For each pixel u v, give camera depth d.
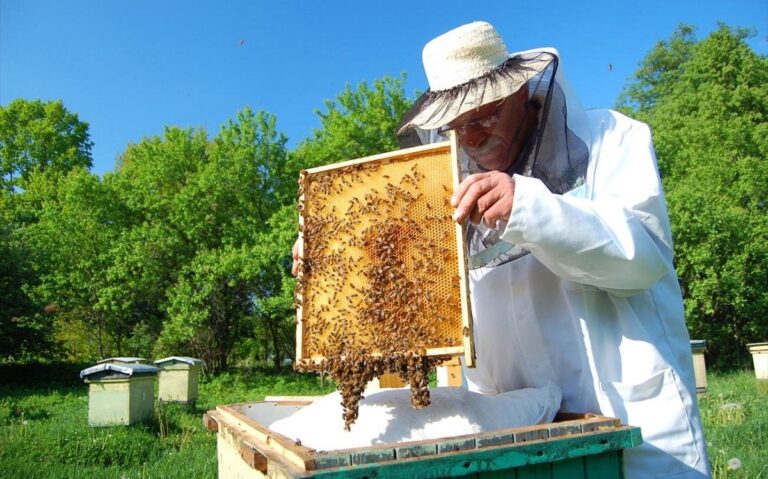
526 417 1.83
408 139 2.74
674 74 34.94
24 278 18.98
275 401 2.56
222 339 21.45
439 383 3.04
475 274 2.51
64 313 22.48
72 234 20.89
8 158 34.34
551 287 2.19
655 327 2.00
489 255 2.12
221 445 2.16
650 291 2.04
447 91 2.14
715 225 16.11
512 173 2.23
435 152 1.88
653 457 1.87
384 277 1.80
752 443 5.73
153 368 8.89
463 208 1.70
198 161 22.97
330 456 1.22
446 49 2.19
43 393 15.08
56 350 20.75
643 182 1.96
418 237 1.82
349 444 1.67
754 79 26.33
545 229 1.67
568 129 2.09
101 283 20.27
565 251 1.69
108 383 8.31
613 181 2.01
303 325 1.93
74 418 9.62
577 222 1.67
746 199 19.72
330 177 2.04
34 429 8.04
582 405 2.06
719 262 16.27
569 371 2.12
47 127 34.69
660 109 29.95
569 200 1.75
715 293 16.28
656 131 26.09
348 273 1.89
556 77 2.17
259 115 21.69
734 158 21.61
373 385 3.13
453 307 1.72
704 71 28.55
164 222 21.66
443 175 1.85
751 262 16.27
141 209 22.08
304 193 2.07
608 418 1.58
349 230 1.93
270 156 21.80
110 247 20.98
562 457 1.41
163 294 21.27
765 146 21.14
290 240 18.75
